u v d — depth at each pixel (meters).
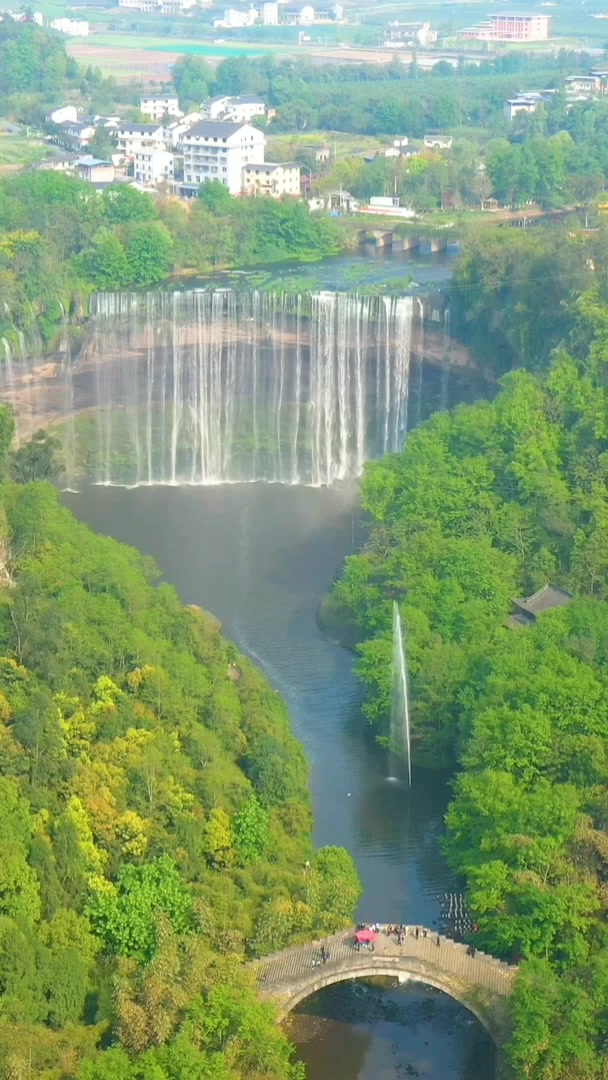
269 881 173.50
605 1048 149.12
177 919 163.12
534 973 154.12
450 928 173.50
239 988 152.62
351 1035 164.38
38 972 153.00
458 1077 159.62
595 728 185.75
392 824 198.00
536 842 169.12
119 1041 147.38
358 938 163.25
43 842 165.75
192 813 178.88
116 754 183.88
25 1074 143.00
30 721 181.38
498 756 183.62
